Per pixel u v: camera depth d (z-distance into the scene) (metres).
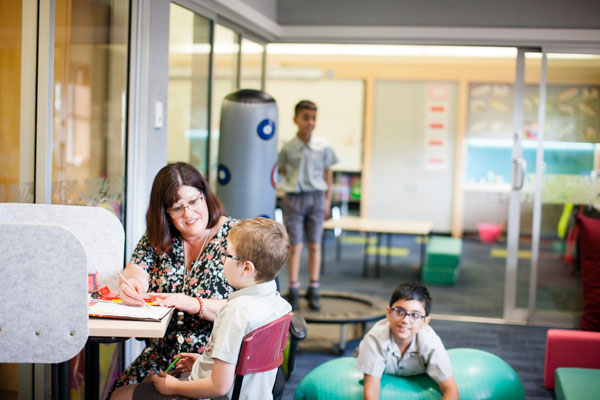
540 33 5.41
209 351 2.22
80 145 3.34
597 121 5.48
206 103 4.82
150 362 2.64
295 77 11.06
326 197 5.38
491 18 5.45
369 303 5.30
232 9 4.76
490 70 10.86
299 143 5.19
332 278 7.67
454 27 5.48
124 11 3.59
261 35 5.54
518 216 5.67
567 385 3.31
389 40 5.56
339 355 4.71
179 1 4.16
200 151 4.82
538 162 5.57
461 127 11.03
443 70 10.99
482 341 5.16
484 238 10.82
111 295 2.59
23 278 2.17
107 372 3.62
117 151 3.66
